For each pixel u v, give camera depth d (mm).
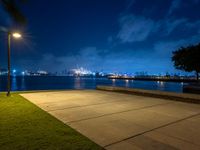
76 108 8648
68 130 5367
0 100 11000
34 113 7492
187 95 10617
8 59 13359
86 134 5070
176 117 6949
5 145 4270
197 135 5031
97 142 4527
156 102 10344
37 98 11984
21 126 5684
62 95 13656
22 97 12516
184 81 85438
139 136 4957
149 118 6812
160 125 5934
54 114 7371
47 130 5340
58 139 4664
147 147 4270
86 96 13023
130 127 5719
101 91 16828
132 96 13000
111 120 6527
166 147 4273
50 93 15102
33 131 5230
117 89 16453
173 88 52875
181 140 4684
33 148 4133
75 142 4496
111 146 4309
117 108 8648
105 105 9430
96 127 5707
